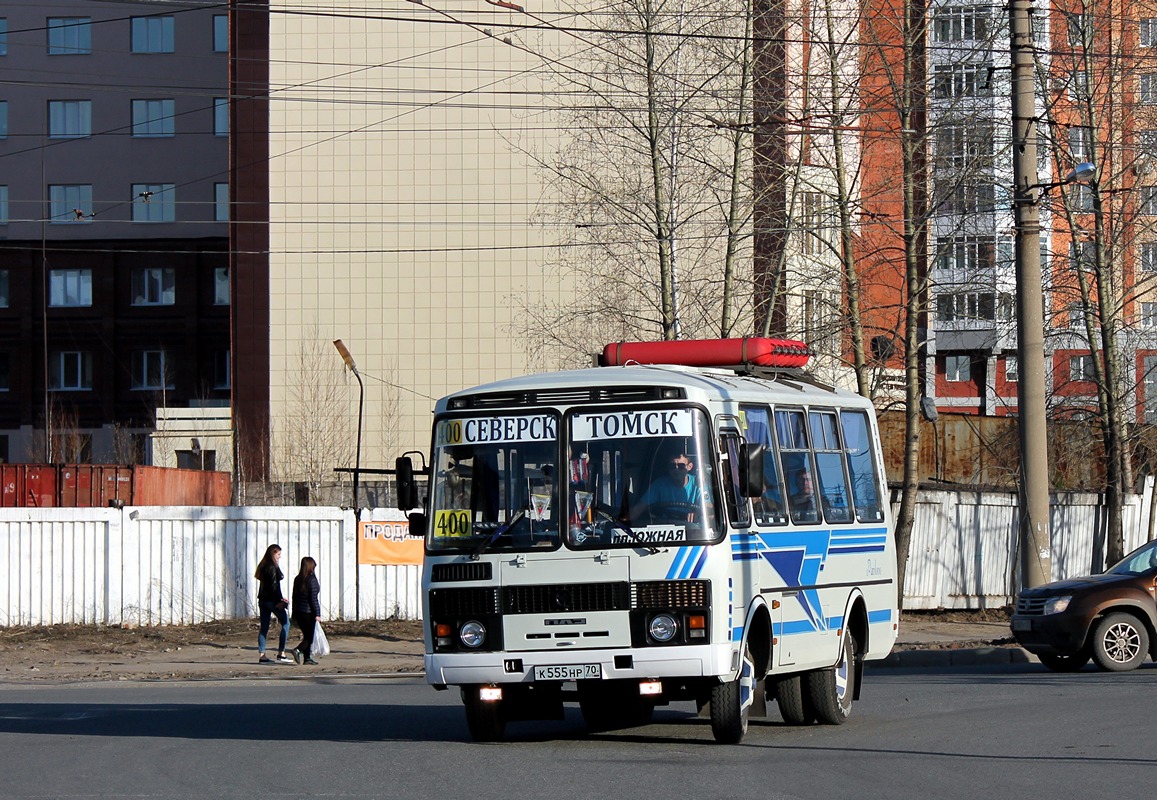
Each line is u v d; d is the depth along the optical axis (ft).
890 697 80.74
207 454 259.60
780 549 62.18
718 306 163.63
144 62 351.05
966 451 183.42
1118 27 168.86
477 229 253.65
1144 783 47.96
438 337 255.09
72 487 160.45
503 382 60.29
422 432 254.47
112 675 106.73
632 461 57.21
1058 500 156.97
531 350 197.67
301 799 45.83
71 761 56.44
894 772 50.98
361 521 137.69
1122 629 94.58
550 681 56.13
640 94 151.33
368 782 49.37
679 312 163.53
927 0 142.41
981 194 159.22
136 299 351.46
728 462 58.54
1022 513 108.17
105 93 351.05
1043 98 156.76
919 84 139.74
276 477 245.86
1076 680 87.92
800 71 148.66
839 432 72.18
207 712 76.38
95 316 349.61
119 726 69.67
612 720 68.08
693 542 55.88
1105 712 68.64
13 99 349.82
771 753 56.49
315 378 253.24
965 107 145.28
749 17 147.43
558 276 252.21
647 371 60.49
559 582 56.29
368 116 254.47
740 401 61.36
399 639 128.36
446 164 253.65
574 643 55.98
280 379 255.29
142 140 350.84
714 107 159.33
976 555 149.28
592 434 57.77
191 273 349.20
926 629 134.21
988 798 45.29
